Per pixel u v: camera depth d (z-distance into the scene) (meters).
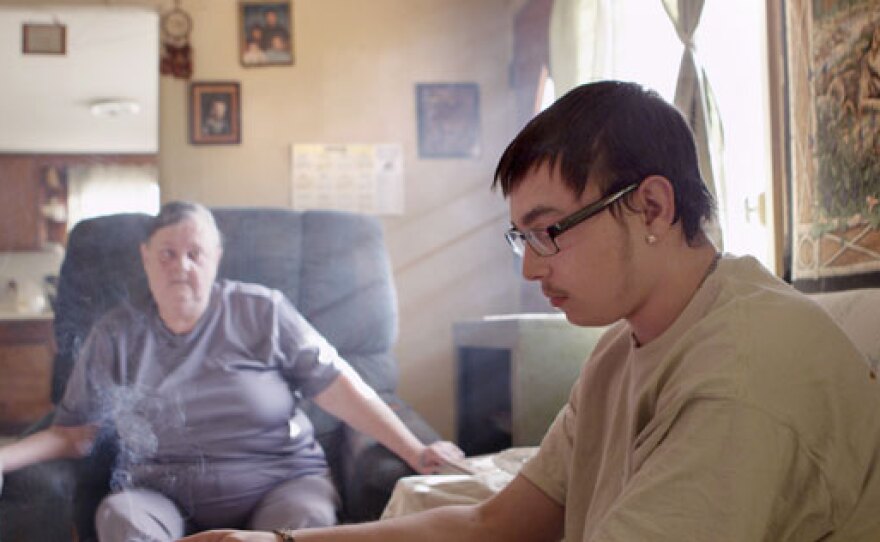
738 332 0.69
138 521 1.55
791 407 0.65
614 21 2.32
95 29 3.22
